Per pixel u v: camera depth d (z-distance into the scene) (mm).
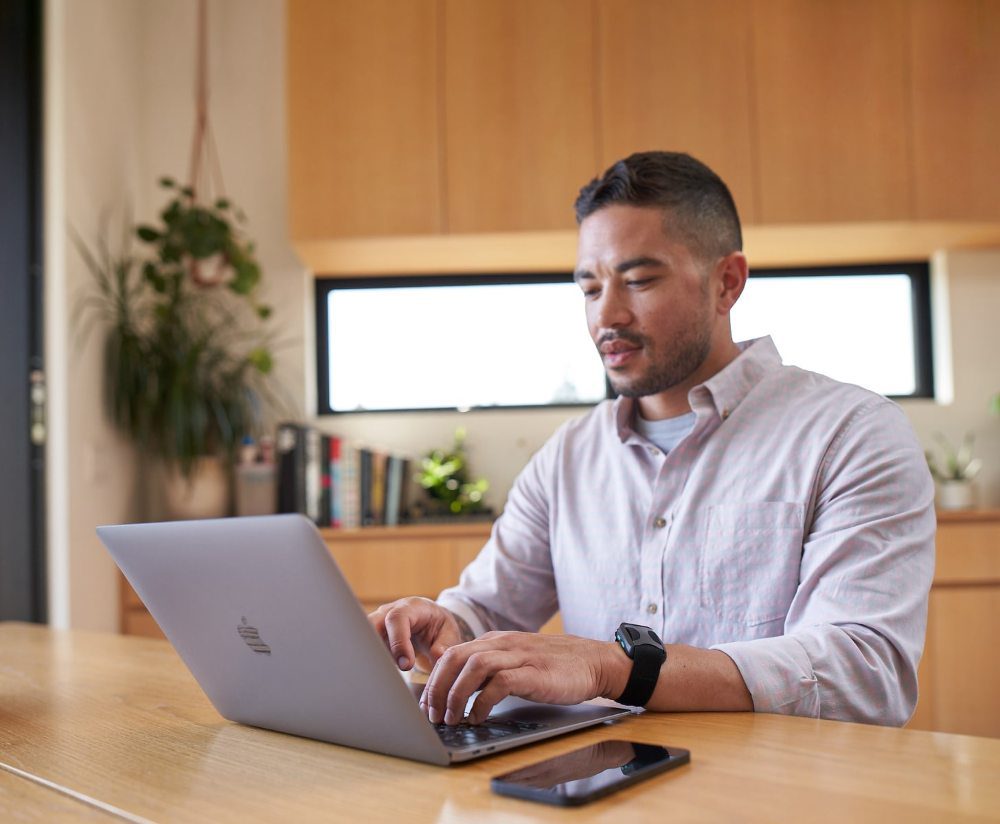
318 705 824
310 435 2906
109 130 2959
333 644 752
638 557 1381
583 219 1374
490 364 3285
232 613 830
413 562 2730
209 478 2863
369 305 3301
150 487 3133
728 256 1381
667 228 1312
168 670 1259
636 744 780
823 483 1240
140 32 3242
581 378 3279
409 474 3146
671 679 928
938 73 2826
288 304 3199
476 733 825
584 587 1427
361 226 2846
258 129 3248
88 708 1039
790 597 1240
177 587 873
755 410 1339
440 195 2844
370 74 2871
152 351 2898
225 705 945
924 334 3256
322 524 2893
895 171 2809
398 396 3285
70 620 2586
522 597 1495
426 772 741
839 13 2840
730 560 1287
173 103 3248
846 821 602
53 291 2613
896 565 1086
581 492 1467
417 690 1025
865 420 1242
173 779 754
